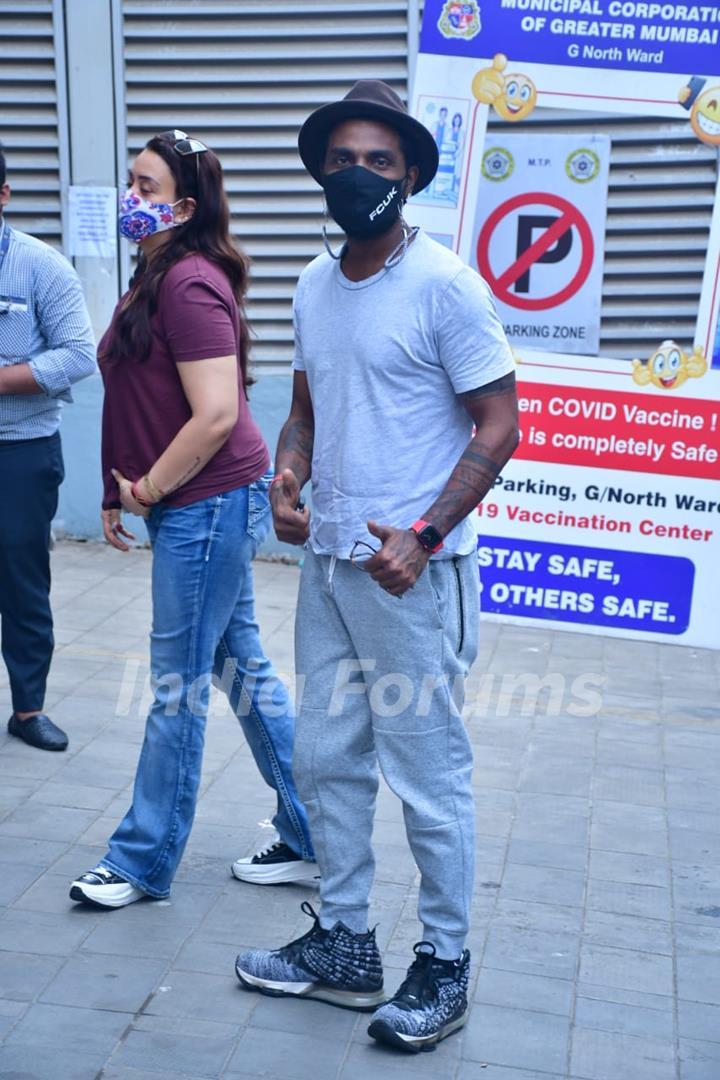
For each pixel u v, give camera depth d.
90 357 4.32
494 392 2.73
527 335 6.39
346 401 2.78
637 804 4.30
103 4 7.00
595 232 6.30
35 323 4.26
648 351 6.44
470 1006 3.03
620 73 6.16
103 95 7.11
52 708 4.96
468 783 2.90
